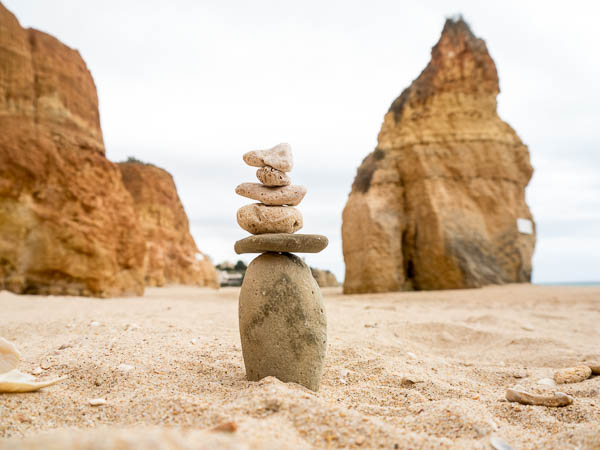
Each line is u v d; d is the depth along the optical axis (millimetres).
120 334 5078
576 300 11484
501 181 17766
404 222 17734
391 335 6062
